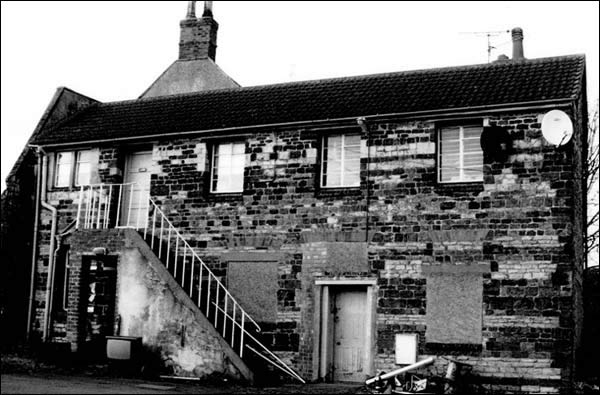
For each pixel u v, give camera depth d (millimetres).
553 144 16844
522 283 16734
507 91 17891
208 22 27609
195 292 18859
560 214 16688
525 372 16375
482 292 17016
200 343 17453
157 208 19484
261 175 19719
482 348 16781
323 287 18625
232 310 19359
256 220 19594
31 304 21781
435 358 16734
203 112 21609
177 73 27578
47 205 22281
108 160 21781
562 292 16406
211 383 16906
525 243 16859
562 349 16203
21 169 22750
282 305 18875
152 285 18219
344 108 19281
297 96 20969
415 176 18094
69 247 21906
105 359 18391
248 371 16891
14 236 22406
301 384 17672
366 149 18672
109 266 18953
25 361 17562
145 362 17859
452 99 18219
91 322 18766
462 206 17547
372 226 18312
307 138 19375
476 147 17969
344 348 18438
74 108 24516
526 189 17047
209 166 20625
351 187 18891
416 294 17594
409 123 18344
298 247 19016
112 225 21406
